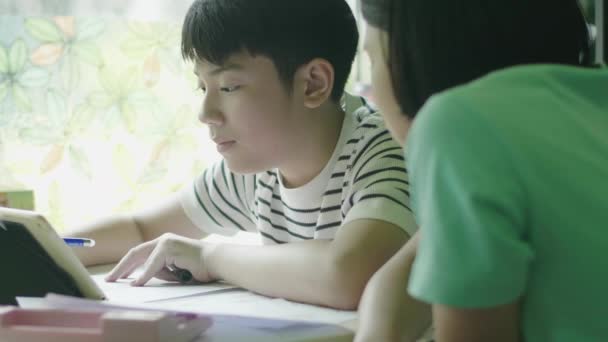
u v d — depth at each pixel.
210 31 0.95
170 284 1.00
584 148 0.48
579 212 0.46
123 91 1.48
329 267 0.86
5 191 1.16
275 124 0.99
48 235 0.78
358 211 0.92
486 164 0.46
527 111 0.48
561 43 0.59
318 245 0.91
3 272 0.78
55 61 1.41
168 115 1.52
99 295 0.81
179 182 1.55
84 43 1.43
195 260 1.01
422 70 0.56
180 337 0.62
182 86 1.53
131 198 1.50
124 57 1.47
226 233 1.26
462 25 0.56
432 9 0.56
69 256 0.80
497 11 0.56
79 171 1.45
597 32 1.11
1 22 1.36
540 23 0.58
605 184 0.47
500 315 0.48
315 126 1.03
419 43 0.56
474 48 0.56
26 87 1.39
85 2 1.38
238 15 0.95
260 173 1.13
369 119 1.05
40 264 0.78
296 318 0.79
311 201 1.06
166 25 1.50
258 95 0.97
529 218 0.47
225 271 0.97
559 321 0.48
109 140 1.47
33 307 0.64
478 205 0.45
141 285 0.99
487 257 0.45
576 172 0.47
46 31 1.40
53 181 1.43
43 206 1.42
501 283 0.45
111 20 1.45
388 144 1.00
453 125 0.47
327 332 0.66
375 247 0.86
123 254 1.21
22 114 1.39
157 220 1.25
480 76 0.56
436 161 0.47
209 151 1.58
